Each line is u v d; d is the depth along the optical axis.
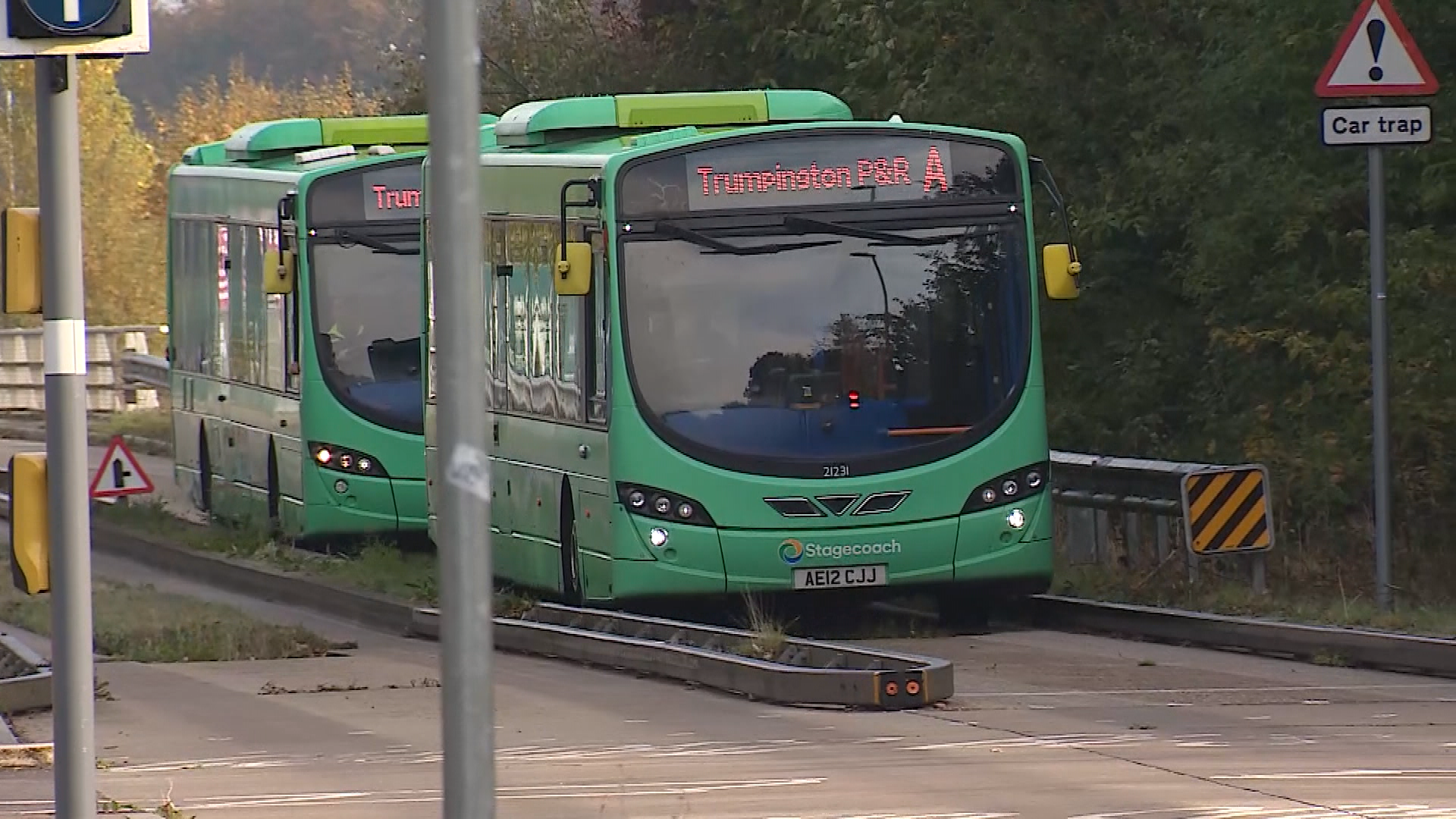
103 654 50.69
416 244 75.25
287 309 75.81
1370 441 65.75
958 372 53.94
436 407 16.02
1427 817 28.73
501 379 62.91
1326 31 68.12
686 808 29.98
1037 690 43.00
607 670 47.56
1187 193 73.75
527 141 62.03
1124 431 77.12
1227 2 72.06
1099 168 79.56
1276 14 69.19
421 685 45.06
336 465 73.81
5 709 38.59
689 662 44.56
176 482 93.81
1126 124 79.56
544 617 53.97
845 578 52.97
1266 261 71.75
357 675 46.94
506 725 38.94
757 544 52.78
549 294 58.38
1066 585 58.31
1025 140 79.81
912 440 53.44
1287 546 65.12
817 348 53.47
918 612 60.03
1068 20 80.06
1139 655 49.34
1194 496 55.84
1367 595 57.56
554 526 58.62
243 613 57.00
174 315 94.56
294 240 74.81
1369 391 66.25
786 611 57.25
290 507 75.88
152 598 61.12
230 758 35.22
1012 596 56.50
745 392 53.28
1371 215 50.19
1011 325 54.38
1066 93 80.00
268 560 71.12
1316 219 69.81
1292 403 69.25
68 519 22.09
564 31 108.06
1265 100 71.25
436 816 29.58
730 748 35.59
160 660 50.19
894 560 53.06
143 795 31.45
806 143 54.22
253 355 80.56
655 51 103.94
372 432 73.81
